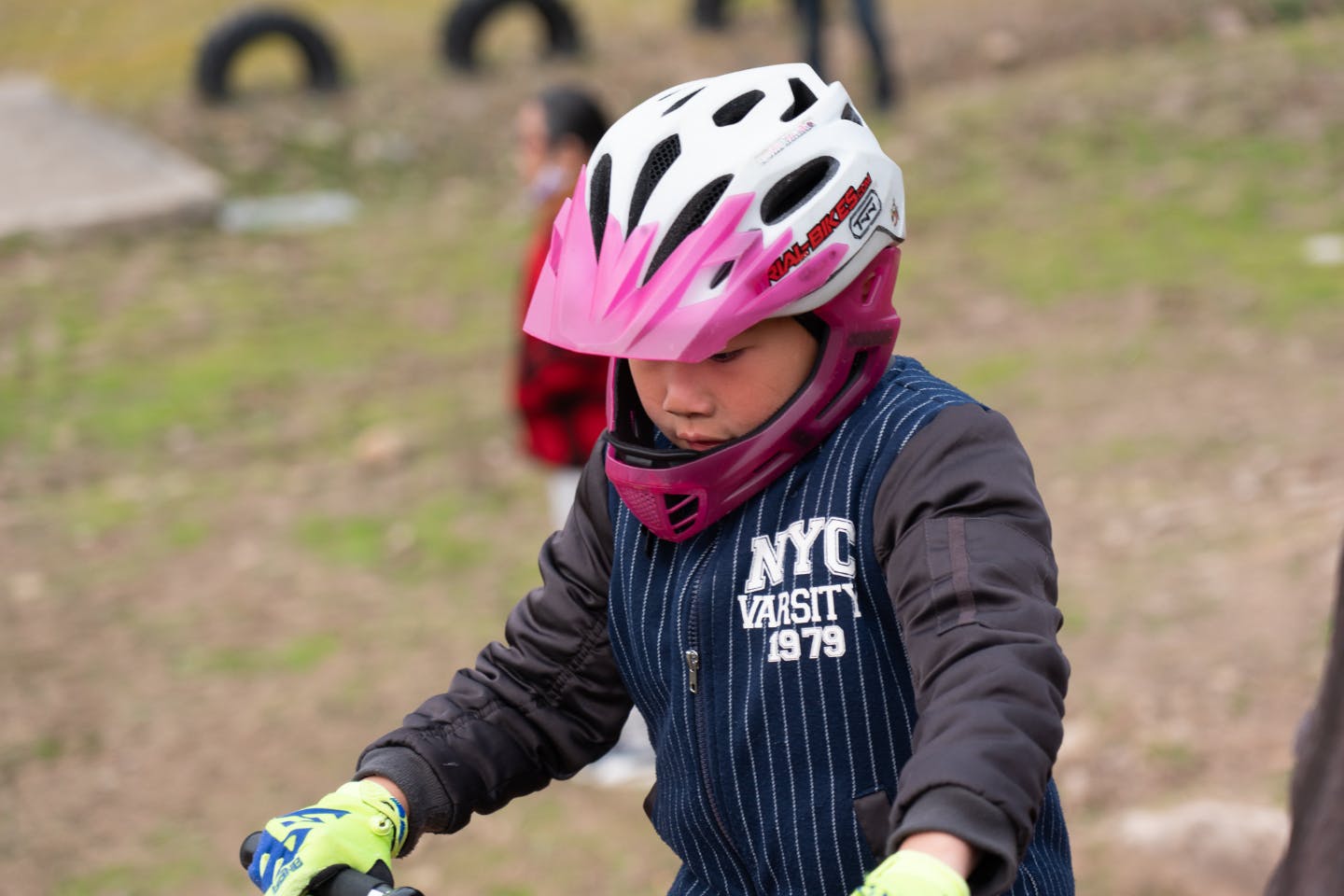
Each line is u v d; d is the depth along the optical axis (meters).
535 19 25.12
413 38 26.42
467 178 21.77
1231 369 13.66
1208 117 21.17
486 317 16.88
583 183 2.78
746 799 2.73
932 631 2.42
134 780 9.02
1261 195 18.64
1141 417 12.78
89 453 13.82
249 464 13.52
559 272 2.73
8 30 27.05
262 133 22.47
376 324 16.78
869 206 2.63
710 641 2.73
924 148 21.25
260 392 14.99
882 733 2.64
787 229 2.54
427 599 11.02
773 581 2.68
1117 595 9.74
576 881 7.82
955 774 2.20
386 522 12.29
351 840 2.73
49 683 10.09
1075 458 12.11
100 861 8.29
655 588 2.82
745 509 2.72
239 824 8.56
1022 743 2.24
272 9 23.75
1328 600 9.09
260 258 18.98
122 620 10.92
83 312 17.14
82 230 19.34
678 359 2.51
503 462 13.31
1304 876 2.47
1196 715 8.21
